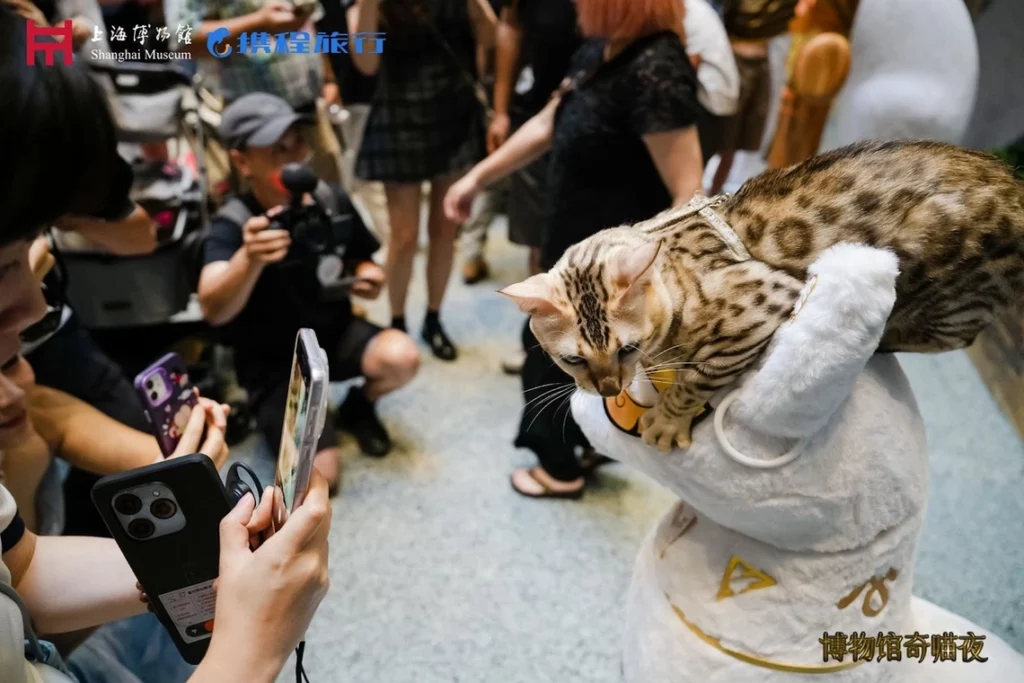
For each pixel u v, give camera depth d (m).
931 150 0.89
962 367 2.16
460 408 2.06
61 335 1.32
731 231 0.86
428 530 1.64
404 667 1.34
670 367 0.80
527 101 2.00
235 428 1.90
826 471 0.78
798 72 1.44
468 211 1.71
